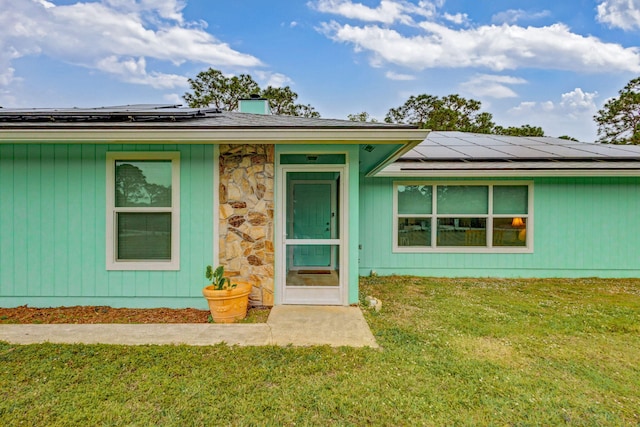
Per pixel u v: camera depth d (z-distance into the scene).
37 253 4.91
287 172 5.04
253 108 8.90
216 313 4.32
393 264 7.94
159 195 4.95
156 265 4.93
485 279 7.60
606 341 3.85
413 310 5.03
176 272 4.95
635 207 7.68
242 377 2.88
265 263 4.94
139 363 3.12
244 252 4.93
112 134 4.27
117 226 4.95
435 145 9.84
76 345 3.49
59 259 4.92
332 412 2.44
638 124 21.84
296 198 5.08
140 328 4.04
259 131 4.30
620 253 7.71
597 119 23.17
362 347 3.53
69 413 2.38
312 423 2.32
